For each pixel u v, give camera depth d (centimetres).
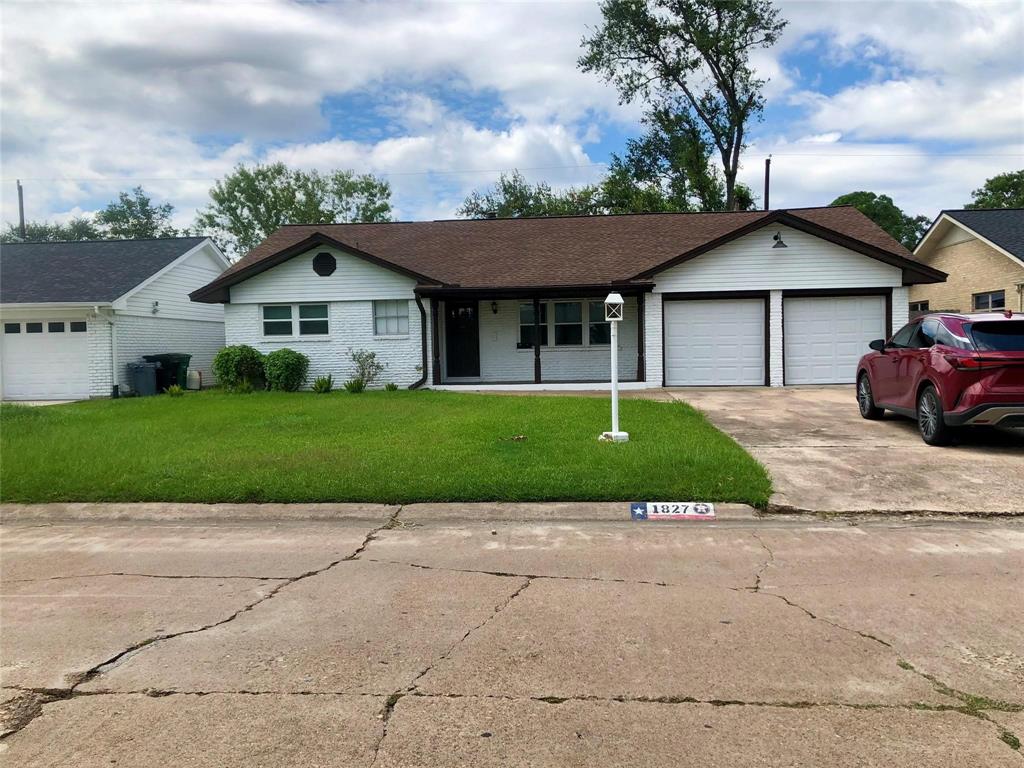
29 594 502
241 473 820
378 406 1455
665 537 629
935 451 929
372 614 453
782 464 866
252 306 1962
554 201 4962
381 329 1956
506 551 591
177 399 1731
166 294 2242
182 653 397
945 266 2455
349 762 291
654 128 3809
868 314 1814
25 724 323
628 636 412
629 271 1878
